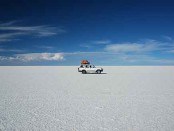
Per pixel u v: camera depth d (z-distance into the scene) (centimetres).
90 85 2161
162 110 1077
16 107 1145
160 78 3033
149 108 1120
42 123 859
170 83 2333
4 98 1414
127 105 1195
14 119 916
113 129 785
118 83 2339
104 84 2244
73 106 1171
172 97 1452
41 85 2170
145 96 1494
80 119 916
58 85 2164
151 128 796
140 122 870
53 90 1802
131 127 808
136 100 1343
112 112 1036
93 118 932
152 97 1453
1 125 832
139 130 775
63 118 932
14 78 3084
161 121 884
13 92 1686
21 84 2258
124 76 3447
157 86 2067
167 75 3716
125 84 2241
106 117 946
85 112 1038
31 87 2006
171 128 797
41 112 1039
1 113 1016
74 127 809
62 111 1059
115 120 899
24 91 1741
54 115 983
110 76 3450
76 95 1541
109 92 1684
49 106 1171
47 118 932
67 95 1540
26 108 1123
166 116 962
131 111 1057
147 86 2067
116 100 1345
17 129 786
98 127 809
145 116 962
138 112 1035
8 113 1017
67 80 2728
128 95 1538
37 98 1418
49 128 797
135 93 1630
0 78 3083
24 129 786
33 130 775
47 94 1587
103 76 3453
